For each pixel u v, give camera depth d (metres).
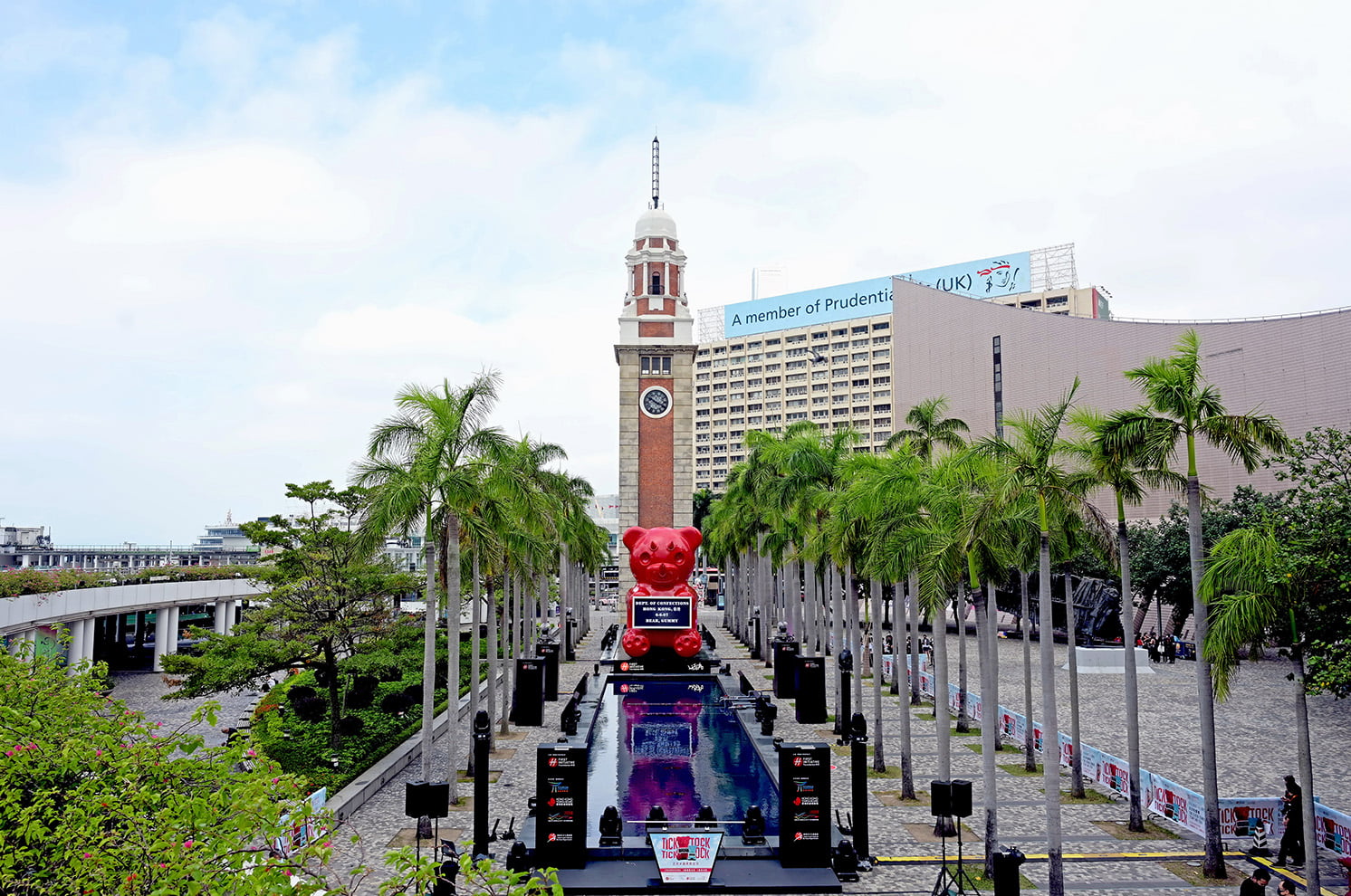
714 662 52.19
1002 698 43.12
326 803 23.55
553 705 42.25
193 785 11.62
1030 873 20.45
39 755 11.17
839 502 31.34
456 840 22.62
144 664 67.19
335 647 33.62
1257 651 20.53
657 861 19.55
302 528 32.38
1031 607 64.75
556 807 20.78
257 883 9.11
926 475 26.17
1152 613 72.75
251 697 49.09
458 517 26.17
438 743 34.38
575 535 53.88
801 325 163.38
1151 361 21.45
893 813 25.14
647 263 90.06
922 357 103.81
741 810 25.88
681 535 52.09
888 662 49.31
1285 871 20.38
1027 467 21.55
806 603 47.94
